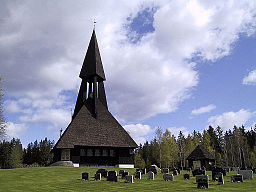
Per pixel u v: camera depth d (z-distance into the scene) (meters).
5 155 90.69
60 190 17.44
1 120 38.69
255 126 103.81
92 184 20.17
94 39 50.31
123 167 39.97
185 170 40.16
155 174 29.80
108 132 42.50
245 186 19.17
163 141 69.88
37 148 104.94
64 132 39.75
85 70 47.34
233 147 83.00
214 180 23.09
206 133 82.50
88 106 45.59
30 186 19.48
